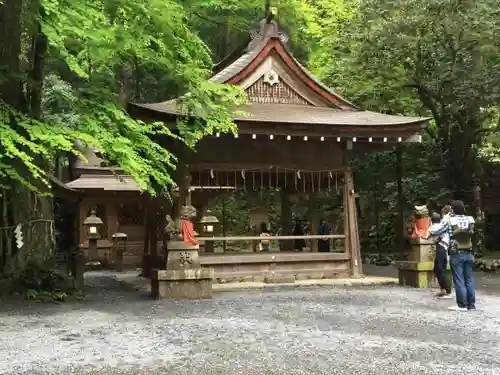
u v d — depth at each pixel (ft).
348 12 74.33
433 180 71.31
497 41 58.39
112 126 34.40
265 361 20.20
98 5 35.70
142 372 18.84
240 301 36.58
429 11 57.93
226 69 51.49
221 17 76.07
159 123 36.65
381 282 46.55
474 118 62.49
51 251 41.93
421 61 62.34
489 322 28.43
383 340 23.98
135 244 79.61
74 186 72.59
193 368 19.25
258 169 47.21
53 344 23.56
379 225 81.92
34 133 29.76
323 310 32.50
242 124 42.88
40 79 38.55
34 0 32.17
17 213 40.47
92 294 42.78
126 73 64.90
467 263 32.78
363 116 48.80
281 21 78.28
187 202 44.78
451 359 20.56
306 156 48.67
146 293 43.19
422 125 46.91
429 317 29.94
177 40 36.37
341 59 65.92
